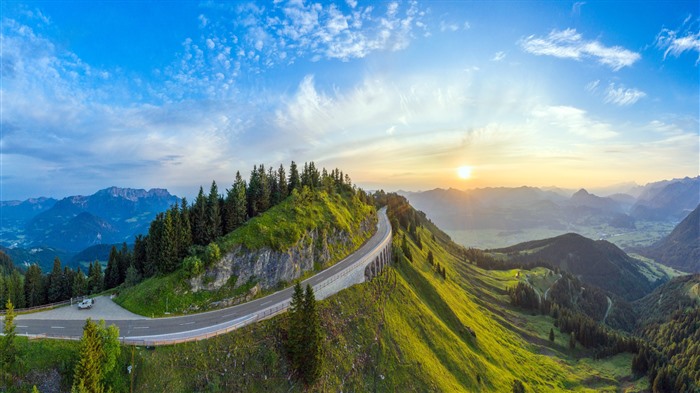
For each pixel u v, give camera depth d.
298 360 75.19
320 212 134.88
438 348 114.56
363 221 163.25
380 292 118.06
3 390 53.00
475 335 146.88
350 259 125.25
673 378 169.38
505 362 146.50
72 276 112.12
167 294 85.44
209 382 64.12
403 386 90.69
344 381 82.81
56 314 80.81
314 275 110.38
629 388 169.25
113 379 58.59
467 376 111.81
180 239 97.94
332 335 89.38
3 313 82.19
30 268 109.31
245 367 69.94
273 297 93.94
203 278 90.00
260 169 136.12
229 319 79.50
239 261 96.50
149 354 63.47
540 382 146.50
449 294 182.75
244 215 116.75
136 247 113.94
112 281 116.12
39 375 56.19
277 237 107.31
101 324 60.31
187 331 72.06
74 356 59.62
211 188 113.38
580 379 167.88
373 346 95.50
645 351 186.62
